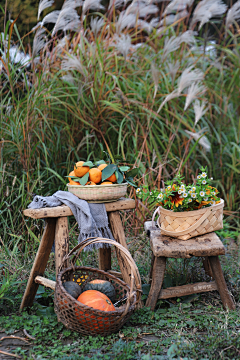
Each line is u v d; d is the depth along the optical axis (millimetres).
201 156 4867
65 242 2447
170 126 4703
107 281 2514
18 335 2184
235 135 4816
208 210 2551
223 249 2424
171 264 3135
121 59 4695
